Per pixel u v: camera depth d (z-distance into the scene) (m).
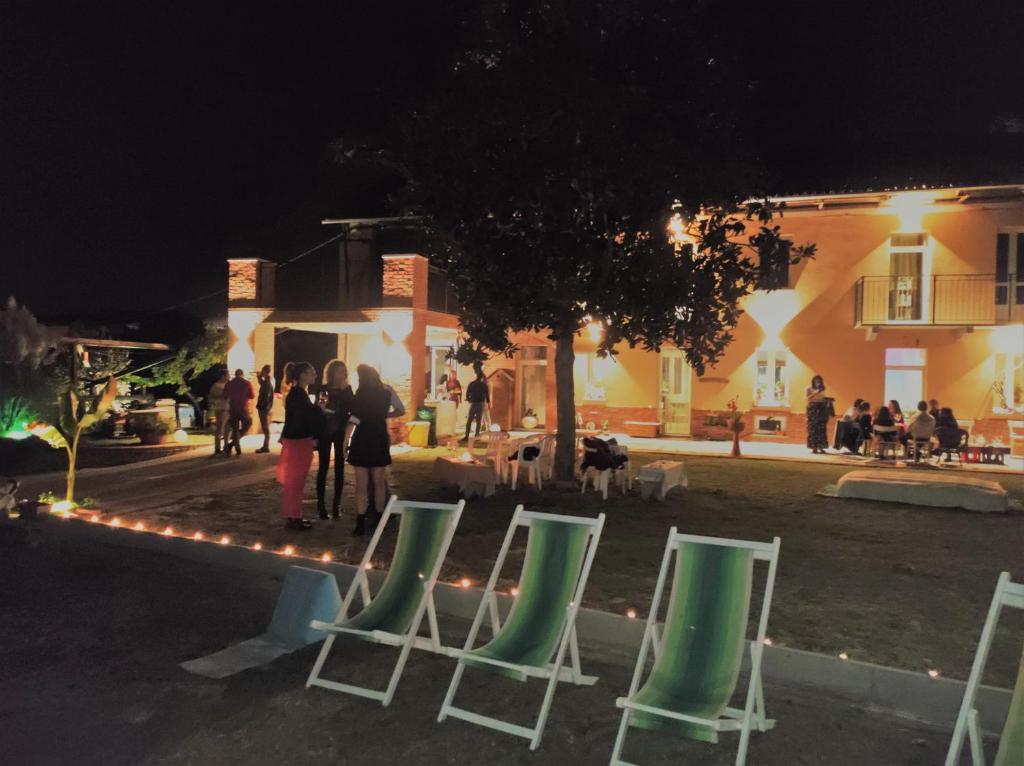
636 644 5.22
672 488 11.16
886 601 6.00
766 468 14.10
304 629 5.30
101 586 6.58
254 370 18.58
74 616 5.82
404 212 9.95
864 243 17.91
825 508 9.88
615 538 8.04
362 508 7.97
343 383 8.59
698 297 9.38
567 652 5.10
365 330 18.27
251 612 5.95
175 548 7.71
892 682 4.36
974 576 6.73
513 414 21.08
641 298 9.08
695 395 19.39
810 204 17.89
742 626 3.91
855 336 18.05
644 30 9.42
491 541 7.90
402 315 16.88
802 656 4.63
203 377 23.38
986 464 15.14
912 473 10.98
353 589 4.91
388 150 9.73
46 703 4.37
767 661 4.73
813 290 18.31
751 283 9.87
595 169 8.85
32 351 16.83
